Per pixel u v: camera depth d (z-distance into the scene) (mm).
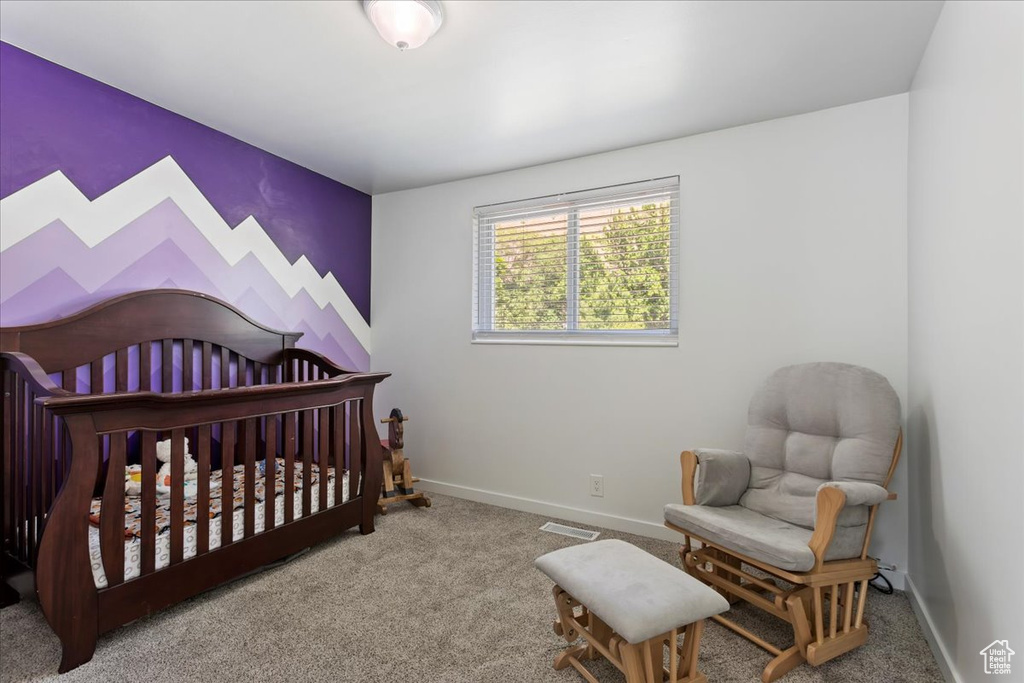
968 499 1422
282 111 2461
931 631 1745
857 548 1743
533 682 1553
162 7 1686
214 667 1590
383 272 3758
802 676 1596
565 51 1917
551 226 3148
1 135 1942
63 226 2125
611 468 2877
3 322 1963
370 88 2227
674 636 1383
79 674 1539
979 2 1342
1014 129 1137
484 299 3398
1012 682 1134
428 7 1624
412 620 1878
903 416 2193
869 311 2270
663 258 2801
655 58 1958
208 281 2693
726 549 1831
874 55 1920
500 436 3246
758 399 2287
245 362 2875
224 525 1990
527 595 2072
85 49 1958
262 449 3086
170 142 2496
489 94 2262
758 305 2508
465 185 3418
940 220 1690
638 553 1642
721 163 2605
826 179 2365
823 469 2006
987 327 1292
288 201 3137
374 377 2721
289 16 1725
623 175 2871
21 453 1754
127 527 1875
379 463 2783
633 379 2822
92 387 2180
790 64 1991
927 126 1861
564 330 3088
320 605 1974
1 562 1839
